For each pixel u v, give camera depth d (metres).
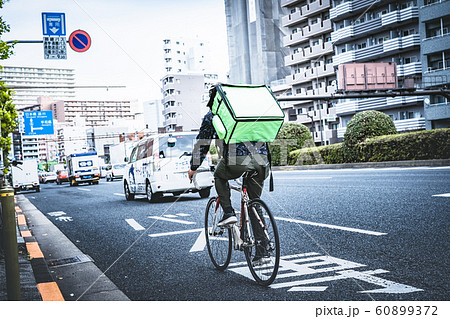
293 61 53.22
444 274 3.44
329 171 20.69
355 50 42.22
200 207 10.09
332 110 48.34
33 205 16.14
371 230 5.42
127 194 14.60
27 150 30.72
